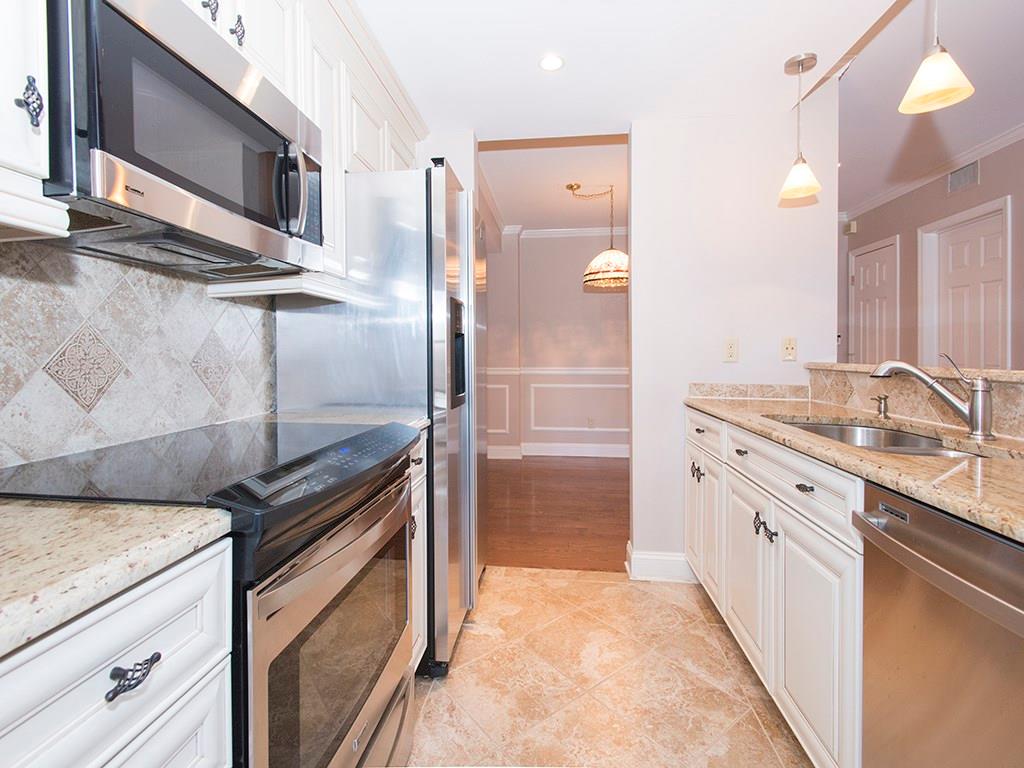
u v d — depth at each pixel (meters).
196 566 0.66
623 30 1.83
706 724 1.56
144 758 0.58
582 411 5.97
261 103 1.12
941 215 3.46
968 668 0.77
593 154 3.47
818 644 1.22
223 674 0.71
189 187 0.91
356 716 1.10
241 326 1.65
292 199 1.23
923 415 1.72
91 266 1.13
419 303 1.74
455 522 1.90
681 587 2.48
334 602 1.01
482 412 2.47
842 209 4.36
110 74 0.74
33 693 0.46
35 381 1.01
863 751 1.04
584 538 3.19
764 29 1.83
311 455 1.03
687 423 2.49
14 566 0.52
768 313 2.48
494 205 4.73
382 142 2.04
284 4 1.30
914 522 0.89
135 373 1.24
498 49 1.93
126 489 0.80
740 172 2.48
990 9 1.91
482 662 1.88
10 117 0.65
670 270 2.53
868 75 2.36
